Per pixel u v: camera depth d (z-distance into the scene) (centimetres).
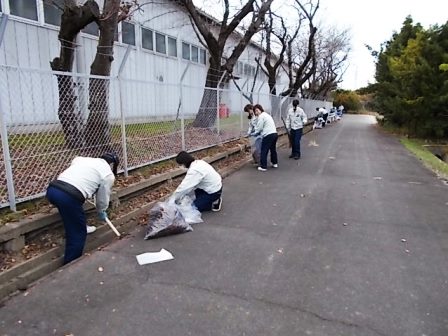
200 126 934
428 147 1591
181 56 1658
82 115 527
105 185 398
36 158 457
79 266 357
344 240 432
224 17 1210
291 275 342
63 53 613
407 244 422
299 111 1059
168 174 645
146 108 822
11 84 510
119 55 1234
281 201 603
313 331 257
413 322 269
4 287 314
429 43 1791
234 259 377
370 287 321
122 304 291
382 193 668
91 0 599
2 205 391
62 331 257
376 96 2823
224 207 564
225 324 265
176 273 345
